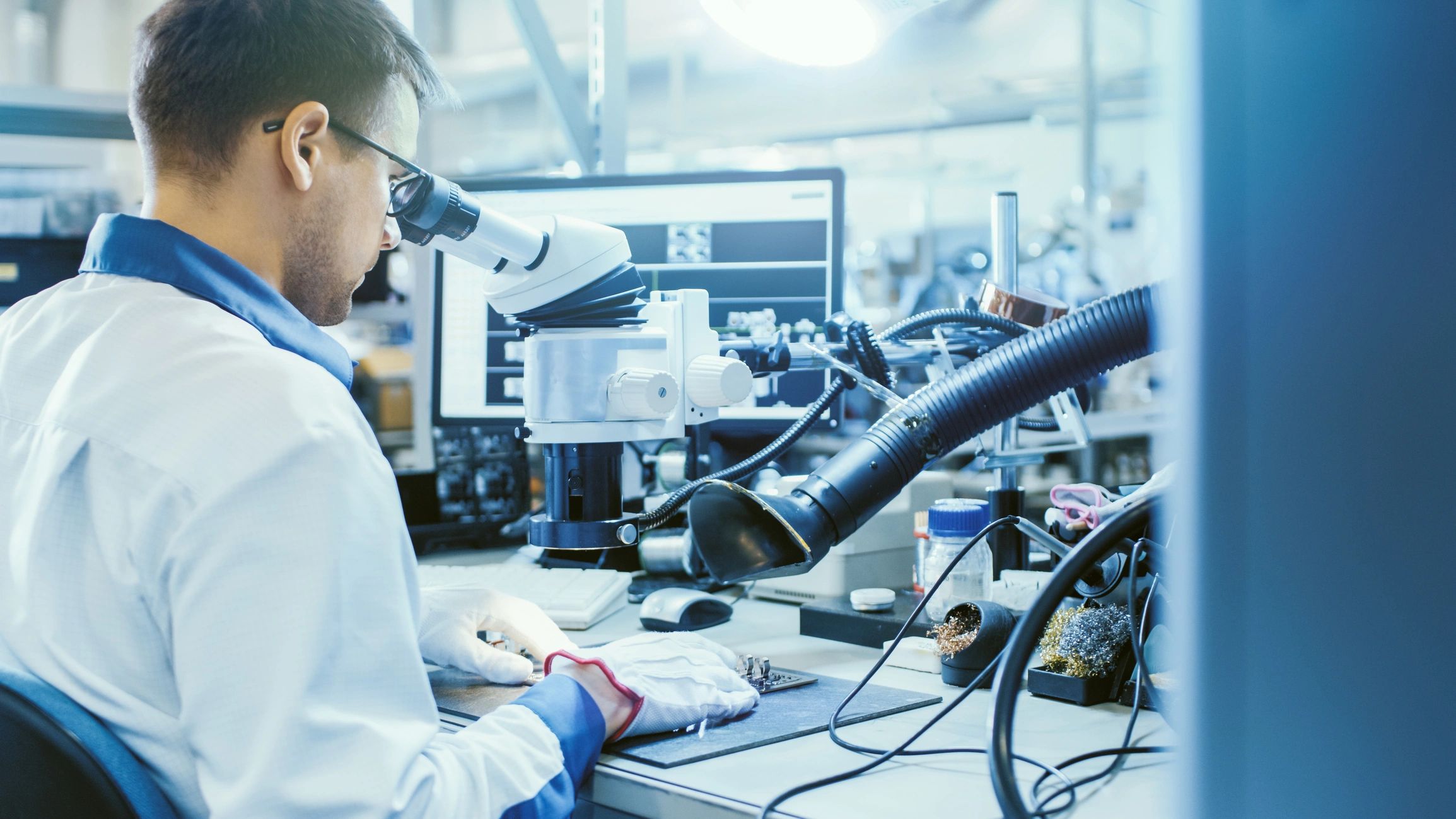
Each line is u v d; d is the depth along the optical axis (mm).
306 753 569
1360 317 377
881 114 4344
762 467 1074
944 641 971
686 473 1457
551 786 699
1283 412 392
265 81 721
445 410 1509
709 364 996
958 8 3779
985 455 1145
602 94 1769
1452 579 372
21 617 616
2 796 557
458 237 902
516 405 1491
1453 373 367
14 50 2311
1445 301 366
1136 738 802
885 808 659
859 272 4305
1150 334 843
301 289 787
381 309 1786
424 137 1866
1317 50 376
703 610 1214
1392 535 379
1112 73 3805
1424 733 380
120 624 604
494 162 4539
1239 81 389
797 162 4523
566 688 774
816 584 1285
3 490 653
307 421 617
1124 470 2938
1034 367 869
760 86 4395
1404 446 375
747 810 663
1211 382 404
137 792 576
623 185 1477
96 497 613
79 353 662
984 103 4113
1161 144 425
